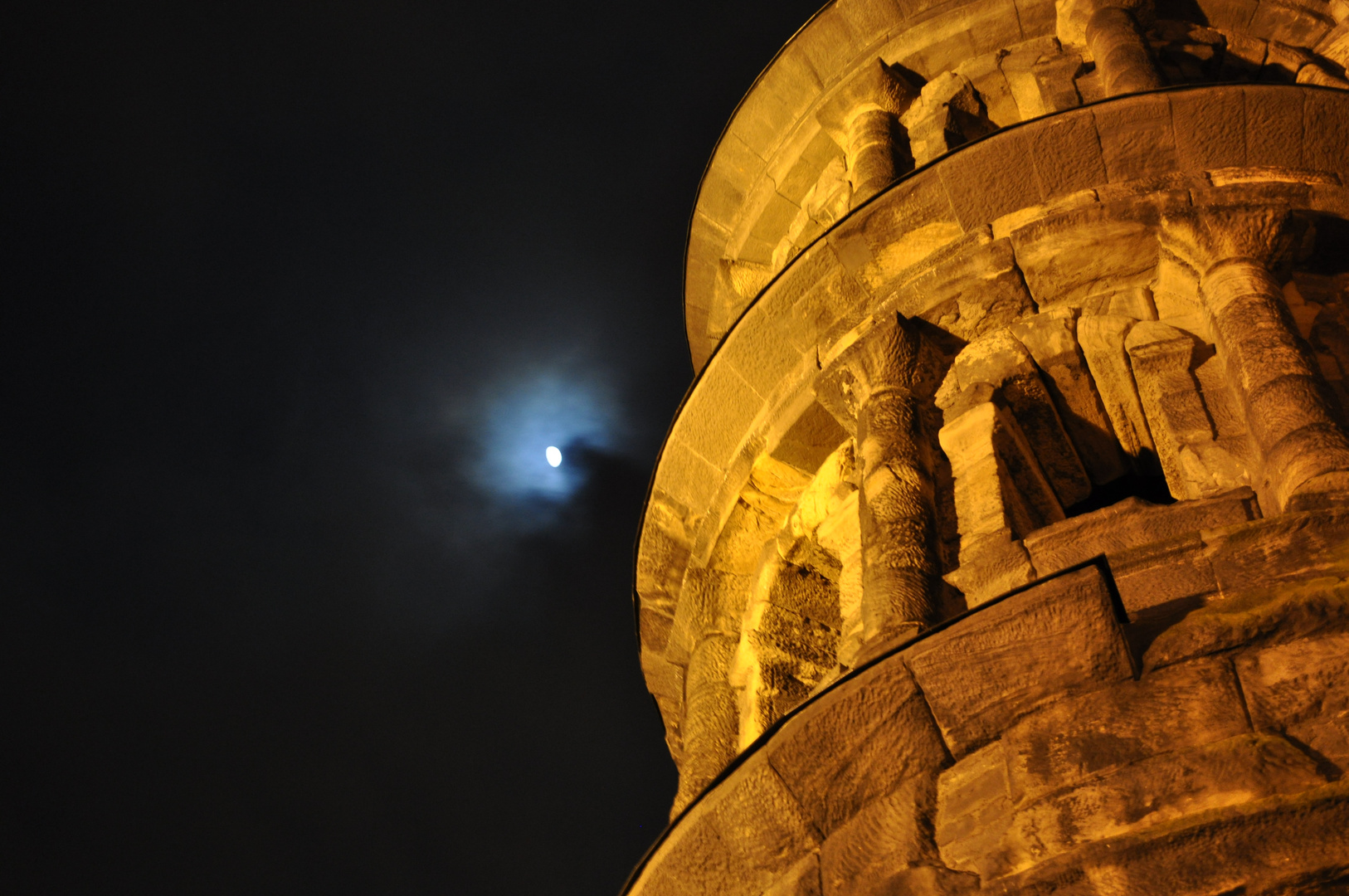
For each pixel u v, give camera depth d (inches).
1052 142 548.1
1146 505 418.9
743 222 869.2
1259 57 733.3
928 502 479.2
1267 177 518.9
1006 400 521.3
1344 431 400.2
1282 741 305.1
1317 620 325.1
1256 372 432.8
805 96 840.9
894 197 571.2
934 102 764.0
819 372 578.2
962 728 346.3
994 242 541.6
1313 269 500.1
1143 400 485.4
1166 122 536.4
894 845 334.6
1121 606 336.5
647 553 655.1
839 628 573.6
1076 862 290.5
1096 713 329.7
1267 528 363.6
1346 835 277.4
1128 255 522.0
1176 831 286.0
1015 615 343.3
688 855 377.4
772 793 363.9
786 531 590.9
